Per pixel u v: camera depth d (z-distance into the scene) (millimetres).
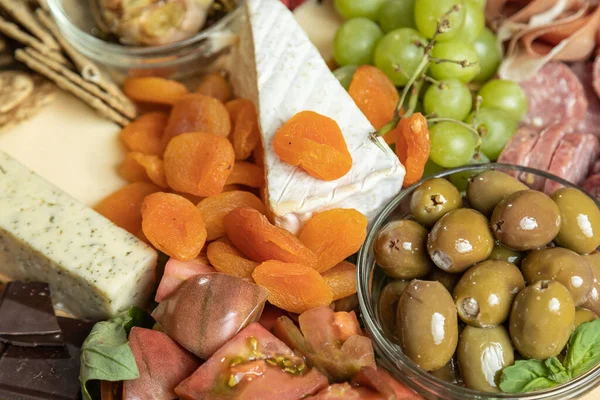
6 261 395
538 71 440
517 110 427
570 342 324
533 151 405
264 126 380
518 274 331
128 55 441
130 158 414
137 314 364
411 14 433
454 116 411
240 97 438
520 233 329
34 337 369
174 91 431
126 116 436
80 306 385
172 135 410
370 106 403
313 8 476
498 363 323
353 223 352
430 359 323
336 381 333
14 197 386
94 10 442
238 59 432
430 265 347
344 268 370
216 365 328
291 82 391
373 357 333
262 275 351
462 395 324
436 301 323
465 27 421
